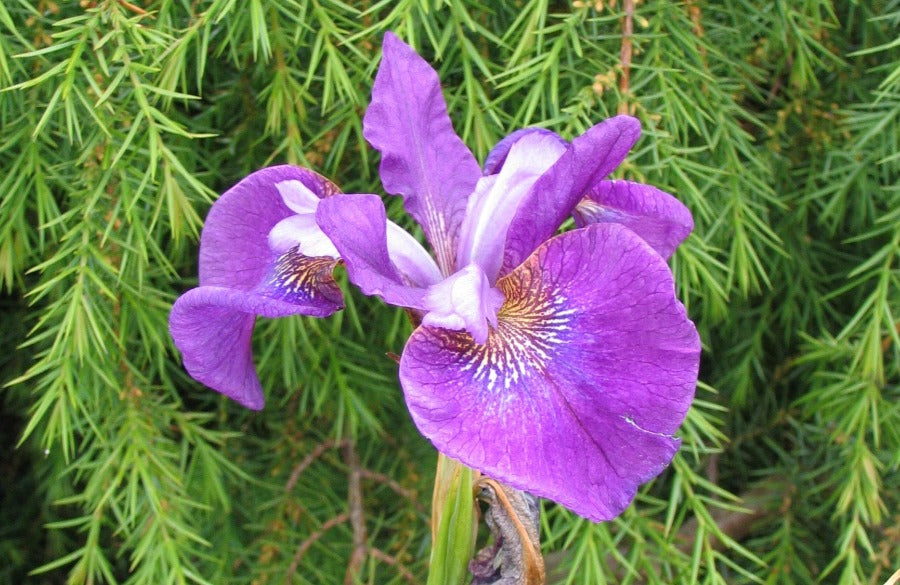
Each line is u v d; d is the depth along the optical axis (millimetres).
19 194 271
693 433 276
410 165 217
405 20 250
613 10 275
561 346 169
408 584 339
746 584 340
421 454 350
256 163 315
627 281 166
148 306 278
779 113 311
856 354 281
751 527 338
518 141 217
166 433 303
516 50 257
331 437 340
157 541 282
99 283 254
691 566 276
